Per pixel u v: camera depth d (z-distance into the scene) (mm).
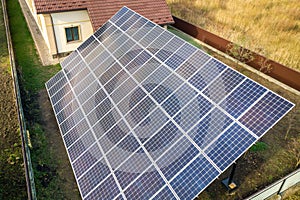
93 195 9352
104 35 15336
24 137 12469
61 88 14406
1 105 16297
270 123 8102
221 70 9984
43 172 12047
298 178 11297
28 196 10258
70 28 20578
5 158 12945
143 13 21266
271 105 8406
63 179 11852
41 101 16422
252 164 12383
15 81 16625
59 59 20969
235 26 24031
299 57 19188
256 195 10023
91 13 19984
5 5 31391
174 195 8141
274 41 21125
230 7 28078
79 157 10773
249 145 8047
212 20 25812
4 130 14555
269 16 25297
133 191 8750
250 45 20328
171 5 29359
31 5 26641
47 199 11008
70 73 14781
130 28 14461
